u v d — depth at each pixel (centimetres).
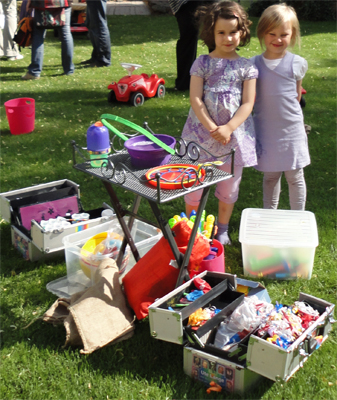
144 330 232
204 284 223
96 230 282
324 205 354
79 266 260
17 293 264
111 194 246
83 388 201
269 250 265
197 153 262
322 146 464
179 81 658
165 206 357
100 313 223
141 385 200
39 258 296
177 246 232
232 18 261
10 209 306
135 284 240
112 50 945
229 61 272
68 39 738
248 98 272
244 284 238
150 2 1352
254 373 197
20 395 199
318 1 1273
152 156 226
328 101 600
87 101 616
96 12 781
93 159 231
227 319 216
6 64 827
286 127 285
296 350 186
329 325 208
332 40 1016
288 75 279
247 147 280
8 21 837
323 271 277
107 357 214
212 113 275
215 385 199
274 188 307
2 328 237
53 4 684
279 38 273
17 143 477
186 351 203
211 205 358
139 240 295
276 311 204
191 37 623
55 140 485
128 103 603
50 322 237
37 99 624
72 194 327
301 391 195
